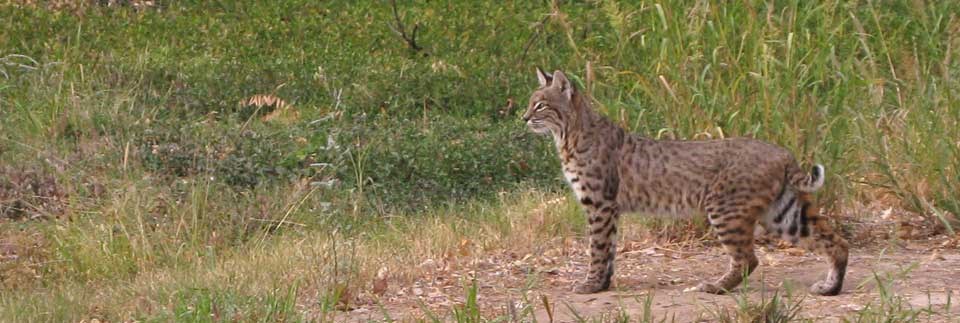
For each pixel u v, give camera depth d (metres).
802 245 11.27
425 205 15.40
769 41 13.62
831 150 13.41
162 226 14.16
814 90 13.53
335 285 11.16
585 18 23.27
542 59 21.48
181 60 21.23
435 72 21.05
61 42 21.53
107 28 22.69
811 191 11.15
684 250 13.05
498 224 14.05
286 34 23.08
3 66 19.77
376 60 21.66
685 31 13.77
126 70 20.09
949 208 13.66
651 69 13.98
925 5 17.38
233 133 17.19
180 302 10.71
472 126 18.55
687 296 11.10
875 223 13.70
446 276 12.18
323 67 21.05
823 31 13.92
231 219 14.49
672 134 13.53
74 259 13.48
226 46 22.16
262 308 10.50
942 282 11.33
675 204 11.66
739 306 10.05
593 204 11.77
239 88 19.86
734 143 11.53
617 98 14.83
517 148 17.05
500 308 10.84
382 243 13.72
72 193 15.19
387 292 11.61
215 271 12.37
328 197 15.58
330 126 18.20
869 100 14.22
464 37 23.28
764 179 11.27
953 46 15.15
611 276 11.72
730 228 11.30
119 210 14.38
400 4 25.00
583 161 11.77
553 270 12.37
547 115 11.88
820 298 10.95
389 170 16.23
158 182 15.56
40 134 17.33
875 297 10.86
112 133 17.34
